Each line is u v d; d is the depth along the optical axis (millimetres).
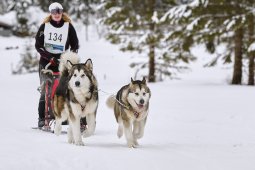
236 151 8062
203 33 24047
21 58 41656
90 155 7168
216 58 26328
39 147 7832
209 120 12430
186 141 9219
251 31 23594
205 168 6582
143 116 8414
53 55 10469
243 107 14883
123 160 6863
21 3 55812
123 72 39312
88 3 62656
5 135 9102
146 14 27172
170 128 11070
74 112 8406
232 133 10375
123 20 27828
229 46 26172
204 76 35781
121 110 8461
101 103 15531
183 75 36750
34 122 11859
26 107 15273
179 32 24500
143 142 9016
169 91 20781
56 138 9188
